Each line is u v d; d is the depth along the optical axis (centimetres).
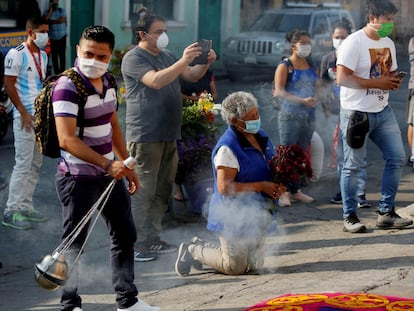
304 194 931
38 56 803
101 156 527
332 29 1841
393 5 744
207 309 577
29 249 752
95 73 529
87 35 527
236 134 644
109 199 543
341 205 896
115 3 1875
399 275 638
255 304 580
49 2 1719
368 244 735
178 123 711
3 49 1470
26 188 816
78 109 529
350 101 754
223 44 2078
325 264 681
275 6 2044
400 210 822
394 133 763
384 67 751
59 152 544
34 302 617
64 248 529
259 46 1886
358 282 622
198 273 678
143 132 691
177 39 2039
